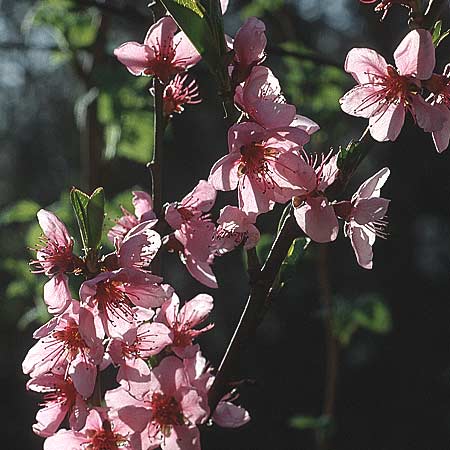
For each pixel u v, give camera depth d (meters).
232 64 0.85
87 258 0.85
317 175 0.86
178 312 0.89
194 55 0.88
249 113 0.85
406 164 3.97
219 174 0.86
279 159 0.85
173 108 0.90
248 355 3.87
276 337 3.88
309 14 4.09
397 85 0.87
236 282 3.95
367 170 4.00
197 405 0.85
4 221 1.55
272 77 0.86
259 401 3.79
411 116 0.89
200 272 0.89
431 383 3.81
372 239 0.88
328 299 1.68
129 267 0.85
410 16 0.87
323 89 1.60
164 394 0.86
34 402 3.98
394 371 3.85
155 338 0.86
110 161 1.47
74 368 0.85
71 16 1.46
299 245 0.86
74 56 1.48
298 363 3.85
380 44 4.08
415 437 3.76
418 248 4.08
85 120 1.44
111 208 1.35
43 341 0.86
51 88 4.62
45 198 4.53
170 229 0.89
